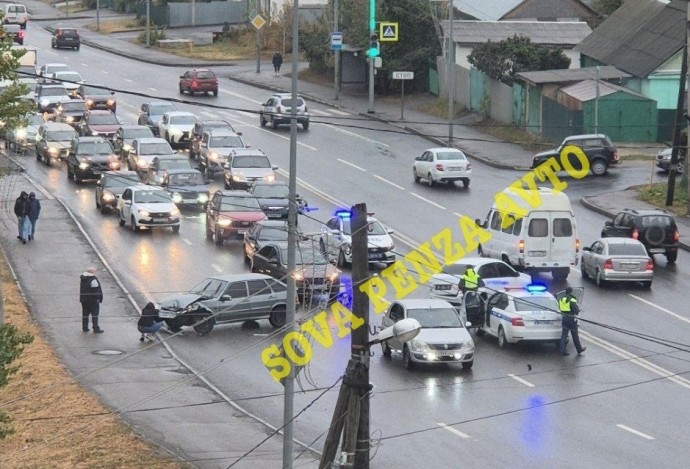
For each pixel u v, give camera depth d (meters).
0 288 46.03
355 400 28.55
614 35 105.88
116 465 35.78
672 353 47.38
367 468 28.66
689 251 64.75
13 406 41.56
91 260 62.69
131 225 69.44
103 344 49.03
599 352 47.72
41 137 89.25
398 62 117.19
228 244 66.69
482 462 35.25
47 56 141.12
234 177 77.75
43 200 76.69
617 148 90.88
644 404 41.03
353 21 121.06
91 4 198.00
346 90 121.12
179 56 144.75
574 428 38.44
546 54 101.50
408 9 117.50
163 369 45.84
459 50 110.38
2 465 36.56
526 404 41.03
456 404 41.12
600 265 57.53
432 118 105.88
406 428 38.56
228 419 40.31
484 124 101.75
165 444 37.69
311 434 38.81
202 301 50.41
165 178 75.31
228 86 123.75
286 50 145.00
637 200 74.69
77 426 39.38
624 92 91.81
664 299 55.38
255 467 35.47
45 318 52.72
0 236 67.62
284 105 100.19
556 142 93.06
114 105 107.19
